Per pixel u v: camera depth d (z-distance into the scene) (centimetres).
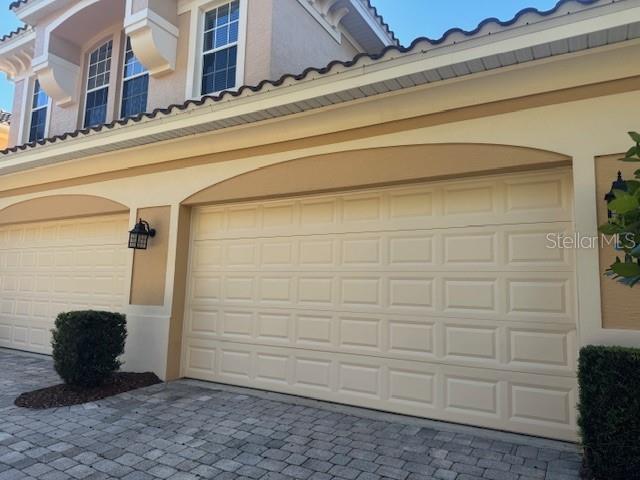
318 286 570
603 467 332
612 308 386
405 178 501
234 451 405
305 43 826
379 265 531
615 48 390
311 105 534
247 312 622
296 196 596
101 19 941
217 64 786
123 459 391
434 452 398
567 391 422
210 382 638
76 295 819
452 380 475
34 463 383
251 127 598
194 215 692
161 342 656
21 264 923
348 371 536
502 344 454
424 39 443
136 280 704
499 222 469
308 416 495
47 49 962
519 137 442
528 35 401
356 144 536
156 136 655
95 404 540
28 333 886
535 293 445
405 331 506
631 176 392
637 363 328
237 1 783
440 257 496
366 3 935
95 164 773
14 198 920
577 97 420
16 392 595
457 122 476
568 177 441
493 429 449
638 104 396
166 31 806
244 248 639
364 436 436
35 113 1115
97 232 809
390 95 494
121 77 941
